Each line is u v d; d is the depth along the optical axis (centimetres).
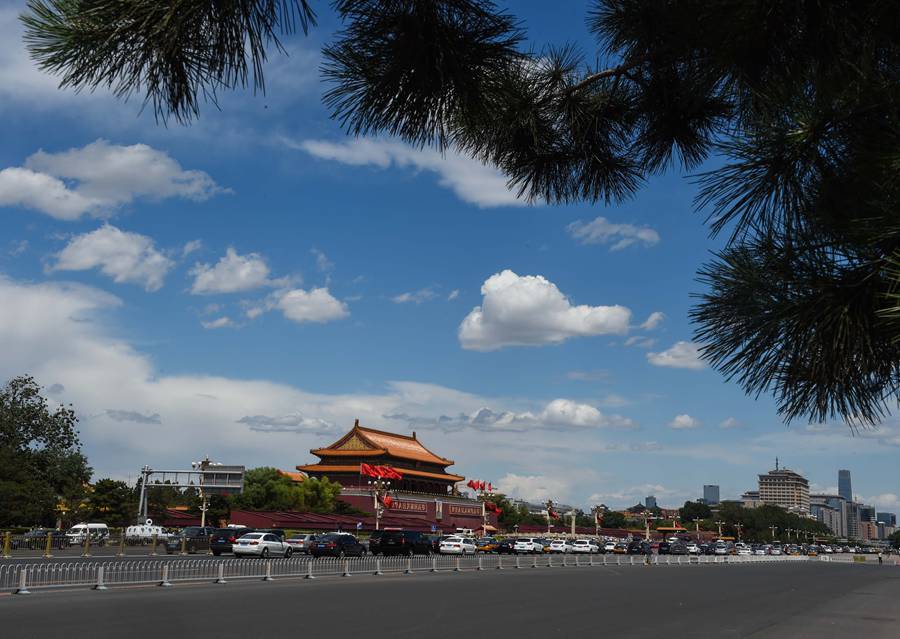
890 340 392
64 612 1838
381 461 11219
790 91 424
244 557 5109
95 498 8169
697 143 598
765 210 437
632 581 4044
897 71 411
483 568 5062
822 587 4225
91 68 378
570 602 2617
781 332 421
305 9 377
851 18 399
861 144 418
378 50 442
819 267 415
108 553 5094
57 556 4531
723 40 426
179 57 379
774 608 2736
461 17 443
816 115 416
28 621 1647
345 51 451
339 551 5597
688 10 448
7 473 6262
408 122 467
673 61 522
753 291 427
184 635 1517
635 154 621
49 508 6638
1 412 6588
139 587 2731
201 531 5650
